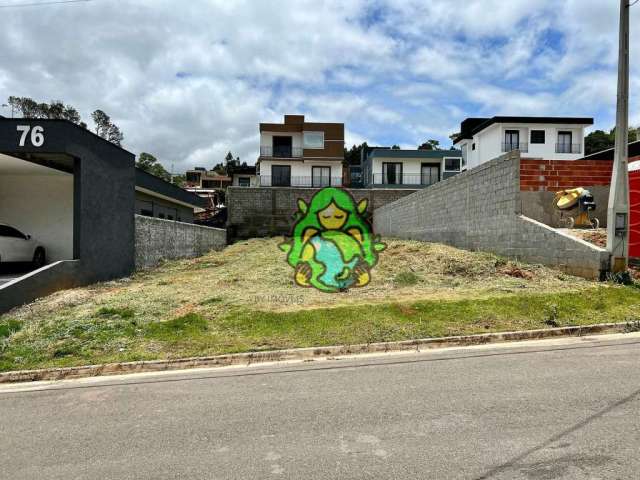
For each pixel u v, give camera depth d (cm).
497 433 327
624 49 843
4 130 987
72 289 1007
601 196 1162
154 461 309
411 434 332
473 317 696
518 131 3588
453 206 1489
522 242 1064
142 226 1455
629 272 893
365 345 601
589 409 366
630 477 262
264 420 373
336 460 298
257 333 659
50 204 1391
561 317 686
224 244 2762
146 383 498
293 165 4272
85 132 1082
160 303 841
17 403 448
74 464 309
